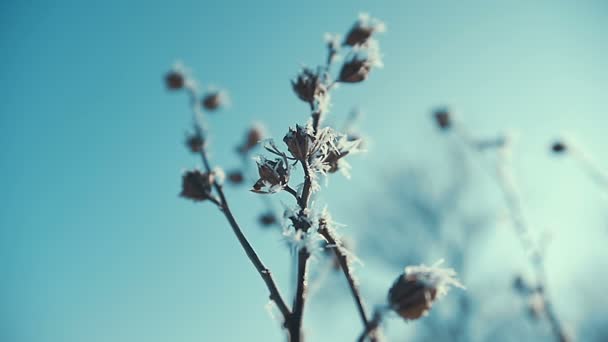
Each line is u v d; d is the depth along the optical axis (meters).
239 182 0.30
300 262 0.15
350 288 0.15
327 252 0.17
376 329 0.14
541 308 0.36
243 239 0.16
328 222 0.15
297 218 0.15
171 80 0.30
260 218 0.26
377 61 0.19
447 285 0.15
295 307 0.15
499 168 0.42
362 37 0.19
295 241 0.14
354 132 0.21
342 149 0.16
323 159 0.16
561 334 0.34
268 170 0.15
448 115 0.48
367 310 0.14
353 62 0.19
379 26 0.19
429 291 0.14
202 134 0.23
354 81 0.19
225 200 0.18
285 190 0.15
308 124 0.16
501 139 0.45
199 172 0.19
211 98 0.31
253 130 0.31
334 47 0.19
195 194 0.18
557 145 0.42
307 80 0.18
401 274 0.15
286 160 0.15
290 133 0.15
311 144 0.15
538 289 0.36
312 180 0.15
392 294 0.14
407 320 0.14
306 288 0.15
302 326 0.15
